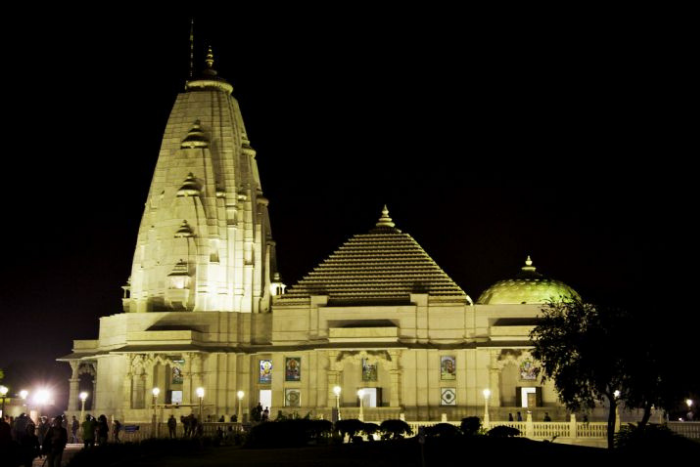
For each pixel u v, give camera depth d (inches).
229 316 5236.2
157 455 3065.9
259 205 5787.4
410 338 5000.0
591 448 2896.2
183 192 5403.5
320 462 2701.8
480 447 2859.3
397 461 2701.8
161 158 5580.7
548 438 3981.3
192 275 5344.5
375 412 4808.1
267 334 5251.0
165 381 5260.8
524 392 4867.1
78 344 5644.7
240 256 5492.1
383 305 5054.1
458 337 4997.5
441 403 4928.6
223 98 5669.3
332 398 4916.3
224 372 5152.6
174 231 5393.7
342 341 4938.5
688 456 2711.6
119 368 5280.5
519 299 5059.1
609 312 3462.1
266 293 5679.1
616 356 3376.0
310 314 5123.0
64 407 7106.3
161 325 5226.4
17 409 4926.2
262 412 5009.8
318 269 5246.1
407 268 5177.2
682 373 3297.2
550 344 3565.5
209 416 4943.4
